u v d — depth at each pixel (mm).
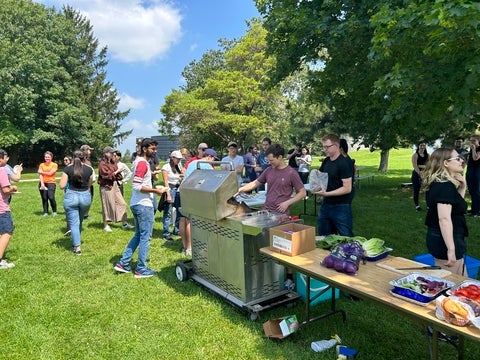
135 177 4379
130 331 3277
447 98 4371
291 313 3535
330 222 4043
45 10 35062
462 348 2422
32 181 20312
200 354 2896
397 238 6145
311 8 7234
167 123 33094
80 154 5480
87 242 6266
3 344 3113
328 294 3775
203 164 5340
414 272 2445
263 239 3545
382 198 10461
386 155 18938
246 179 11492
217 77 29797
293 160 11977
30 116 29797
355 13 6352
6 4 32000
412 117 4855
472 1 3398
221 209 3588
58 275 4668
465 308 1757
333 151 3898
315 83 7992
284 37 7570
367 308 3611
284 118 30656
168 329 3301
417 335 3102
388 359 2764
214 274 3947
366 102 7941
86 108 35781
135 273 4590
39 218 8492
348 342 2996
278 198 3934
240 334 3170
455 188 2740
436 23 3365
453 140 10297
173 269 4801
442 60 3967
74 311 3684
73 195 5457
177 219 6414
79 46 38469
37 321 3490
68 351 3006
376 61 4930
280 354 2848
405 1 4637
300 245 2930
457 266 2832
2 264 4941
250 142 30797
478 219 7297
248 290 3502
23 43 30938
